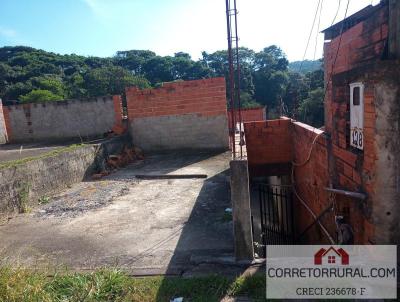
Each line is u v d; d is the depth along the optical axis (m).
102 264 4.05
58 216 5.90
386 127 2.96
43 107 12.80
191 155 10.54
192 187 7.17
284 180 9.09
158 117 11.12
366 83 3.16
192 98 10.84
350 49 4.52
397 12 3.04
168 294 3.28
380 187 3.07
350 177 3.82
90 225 5.38
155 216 5.59
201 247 4.33
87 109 12.44
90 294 3.19
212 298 3.19
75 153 8.21
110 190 7.38
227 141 10.91
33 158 7.04
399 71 2.88
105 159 9.63
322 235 5.54
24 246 4.71
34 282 3.22
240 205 3.79
